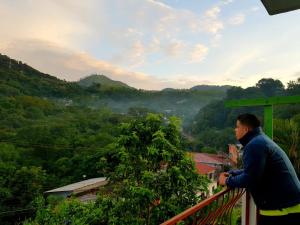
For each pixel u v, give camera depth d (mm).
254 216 4062
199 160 50344
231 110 101812
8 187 32281
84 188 32094
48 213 10977
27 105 107062
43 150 54750
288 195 2605
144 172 7043
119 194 7461
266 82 118688
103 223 7746
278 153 2670
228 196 3477
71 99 198750
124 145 7520
